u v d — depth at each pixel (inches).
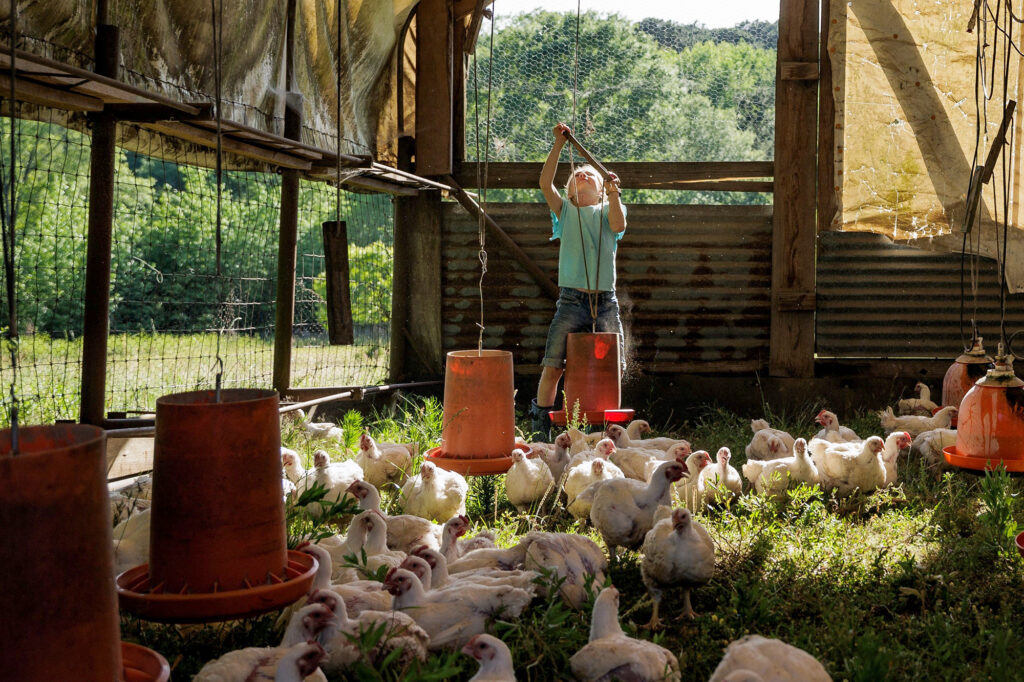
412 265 414.0
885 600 185.6
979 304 385.4
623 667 134.8
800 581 194.5
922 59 372.2
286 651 128.6
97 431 97.3
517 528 248.1
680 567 175.8
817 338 400.2
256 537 120.8
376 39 366.0
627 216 403.5
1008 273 377.7
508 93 500.4
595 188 326.3
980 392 194.2
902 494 257.9
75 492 91.5
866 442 262.8
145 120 218.1
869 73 376.5
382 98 390.3
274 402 125.0
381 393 401.1
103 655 94.8
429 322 413.7
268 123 285.3
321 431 322.7
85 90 191.9
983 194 371.6
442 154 402.6
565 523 254.1
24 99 188.7
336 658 142.1
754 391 399.9
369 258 522.3
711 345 404.8
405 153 409.7
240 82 267.0
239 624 160.1
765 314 401.1
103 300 223.0
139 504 215.5
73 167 543.8
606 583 155.3
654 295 405.1
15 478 87.4
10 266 102.0
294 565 131.6
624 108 532.4
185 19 236.5
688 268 403.2
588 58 535.2
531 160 456.4
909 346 394.3
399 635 143.4
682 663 153.3
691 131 505.0
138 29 219.0
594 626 147.6
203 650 154.3
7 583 87.3
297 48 306.0
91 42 208.4
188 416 118.2
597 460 248.8
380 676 127.6
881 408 392.8
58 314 573.9
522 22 515.5
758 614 173.0
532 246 409.7
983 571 202.1
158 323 600.1
